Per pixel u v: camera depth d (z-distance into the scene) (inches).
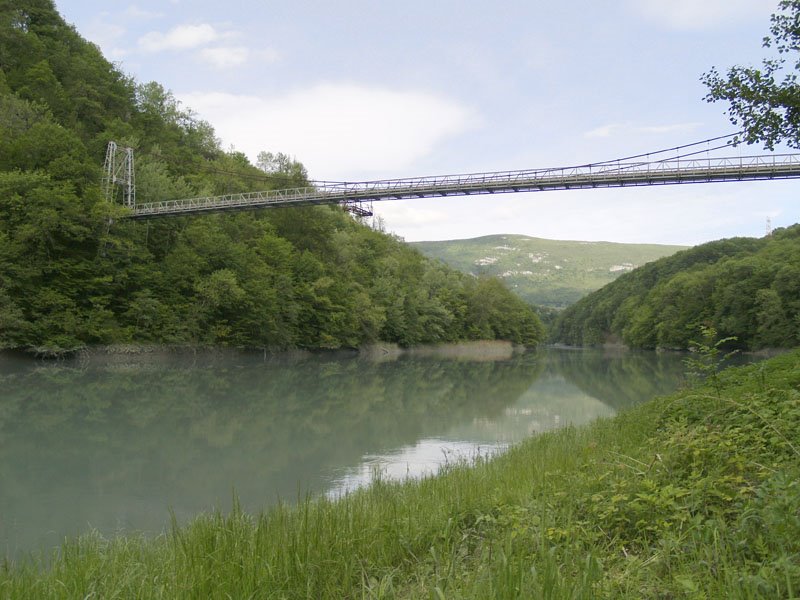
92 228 1974.7
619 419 563.8
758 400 317.4
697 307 3730.3
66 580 197.8
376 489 346.9
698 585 134.9
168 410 1079.6
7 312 1619.1
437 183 2345.0
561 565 161.3
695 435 265.0
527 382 1811.0
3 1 3361.2
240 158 4953.3
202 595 165.0
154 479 612.4
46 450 745.6
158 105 4436.5
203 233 2393.0
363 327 3169.3
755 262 3432.6
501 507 243.3
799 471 194.5
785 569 124.6
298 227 3316.9
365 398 1323.8
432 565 194.1
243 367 2074.3
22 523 471.5
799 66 454.3
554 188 2164.1
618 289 6294.3
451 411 1123.9
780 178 1854.1
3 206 1812.3
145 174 2711.6
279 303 2551.7
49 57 3260.3
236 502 243.9
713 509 181.2
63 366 1712.6
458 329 4515.3
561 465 328.2
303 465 671.8
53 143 2100.1
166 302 2148.1
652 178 1955.0
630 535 194.1
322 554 194.2
